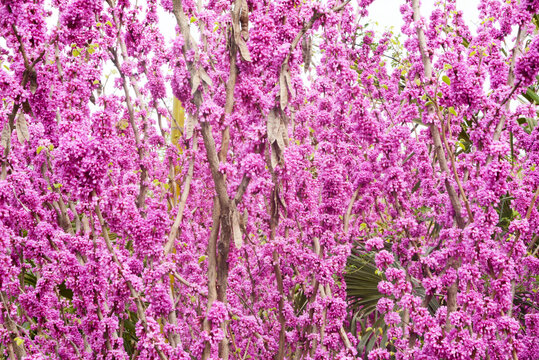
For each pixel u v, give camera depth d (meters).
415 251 2.99
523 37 2.96
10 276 2.47
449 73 2.58
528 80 2.51
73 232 2.96
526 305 3.39
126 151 3.42
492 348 2.46
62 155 2.08
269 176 2.80
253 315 3.29
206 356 2.21
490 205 2.46
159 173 3.79
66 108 2.63
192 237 3.46
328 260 3.04
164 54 3.28
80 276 2.51
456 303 2.69
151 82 3.43
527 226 2.45
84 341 2.98
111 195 2.49
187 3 2.92
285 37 2.43
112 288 2.53
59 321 2.77
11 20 2.39
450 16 3.32
